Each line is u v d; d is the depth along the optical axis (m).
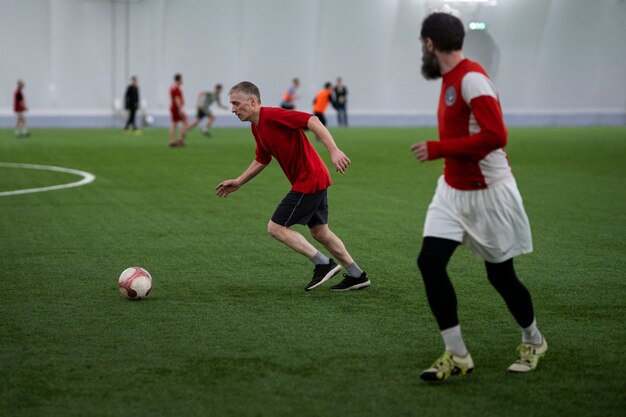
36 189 15.87
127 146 27.41
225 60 43.66
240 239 10.59
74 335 6.29
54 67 40.72
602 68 48.84
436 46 5.11
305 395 5.00
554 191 16.02
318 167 7.52
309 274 8.56
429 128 42.44
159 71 42.44
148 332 6.38
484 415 4.69
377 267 8.91
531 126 45.69
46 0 40.22
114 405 4.83
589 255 9.63
